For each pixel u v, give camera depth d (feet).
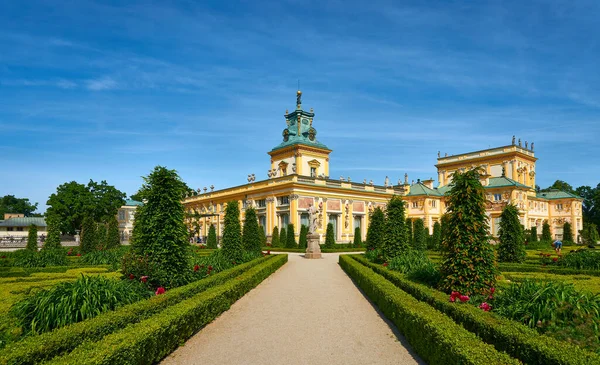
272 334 35.40
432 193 233.35
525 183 240.94
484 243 40.91
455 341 23.31
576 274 64.95
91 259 81.87
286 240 159.02
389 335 34.99
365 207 198.18
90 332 25.43
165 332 28.43
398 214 78.28
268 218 182.19
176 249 47.09
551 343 22.24
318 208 177.17
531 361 22.06
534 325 26.66
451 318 30.86
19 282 55.31
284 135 210.18
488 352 21.44
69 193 207.10
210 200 223.30
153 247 46.32
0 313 31.96
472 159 251.60
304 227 156.15
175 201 48.52
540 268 69.10
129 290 36.32
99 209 212.43
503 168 237.86
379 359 28.94
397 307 36.19
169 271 45.98
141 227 47.55
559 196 255.91
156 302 34.04
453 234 42.29
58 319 27.40
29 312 28.19
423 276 48.49
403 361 28.50
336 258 121.49
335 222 186.29
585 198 323.37
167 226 47.01
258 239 102.17
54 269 68.90
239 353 30.22
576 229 246.68
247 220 102.42
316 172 203.21
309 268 91.30
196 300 37.06
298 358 29.12
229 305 46.42
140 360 24.54
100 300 31.27
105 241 127.65
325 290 59.21
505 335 24.52
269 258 94.58
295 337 34.42
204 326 38.17
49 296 28.94
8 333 26.03
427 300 38.29
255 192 191.42
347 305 47.98
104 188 221.66
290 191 171.12
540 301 28.35
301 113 207.51
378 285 46.57
